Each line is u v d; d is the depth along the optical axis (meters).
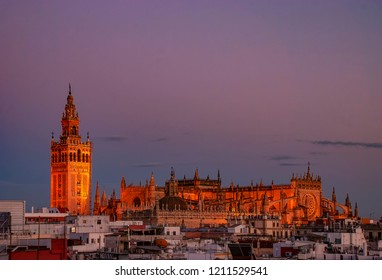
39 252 157.38
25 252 154.00
